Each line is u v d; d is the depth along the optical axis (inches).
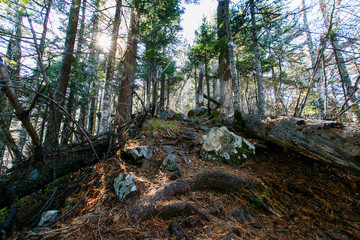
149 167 107.4
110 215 68.6
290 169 115.8
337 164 91.1
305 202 89.1
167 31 297.0
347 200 88.8
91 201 80.3
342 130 87.7
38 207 92.7
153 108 204.7
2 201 79.9
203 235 60.7
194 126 209.9
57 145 104.0
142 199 74.9
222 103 297.9
